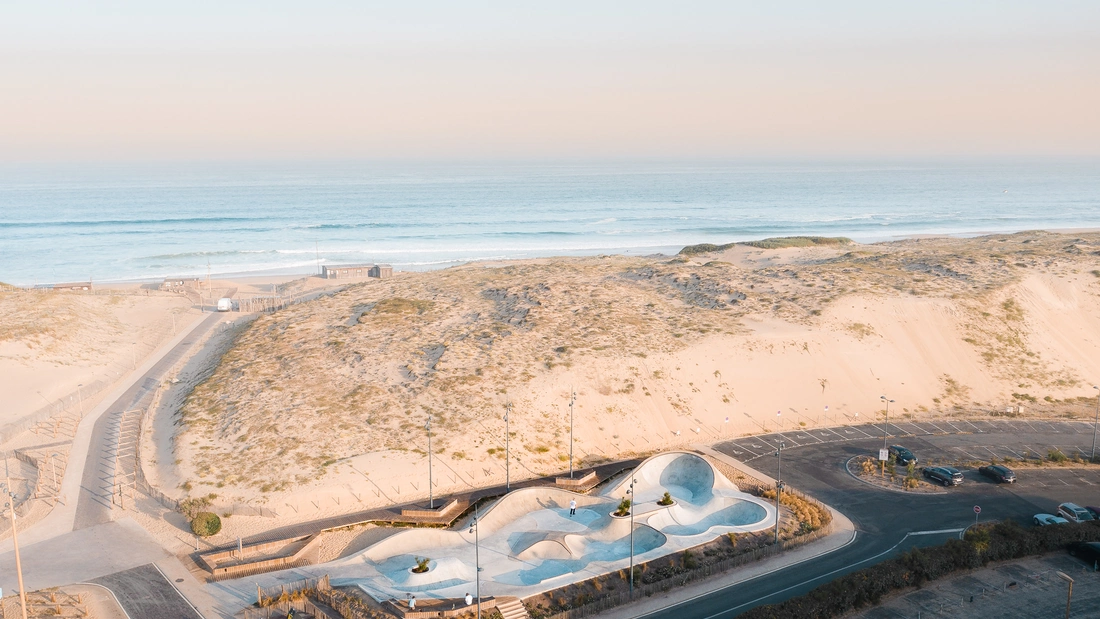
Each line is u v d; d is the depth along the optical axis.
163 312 129.50
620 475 72.25
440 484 68.69
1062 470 74.19
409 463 70.38
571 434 77.19
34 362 98.25
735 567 56.12
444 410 79.31
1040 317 108.88
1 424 81.94
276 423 76.56
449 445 73.69
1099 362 103.25
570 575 54.19
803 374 92.81
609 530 61.25
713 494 67.38
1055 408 91.81
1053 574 54.97
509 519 64.12
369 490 66.50
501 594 51.81
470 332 100.56
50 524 61.22
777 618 47.47
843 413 88.44
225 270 177.38
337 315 113.25
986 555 56.28
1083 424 86.75
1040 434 83.50
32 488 68.00
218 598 51.25
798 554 57.97
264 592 51.53
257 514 62.66
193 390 87.56
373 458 70.62
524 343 94.81
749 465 75.25
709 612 50.12
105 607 49.72
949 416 89.12
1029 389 95.69
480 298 117.88
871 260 140.88
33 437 78.75
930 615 49.62
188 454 71.81
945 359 99.06
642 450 79.00
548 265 148.12
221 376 90.25
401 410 79.31
